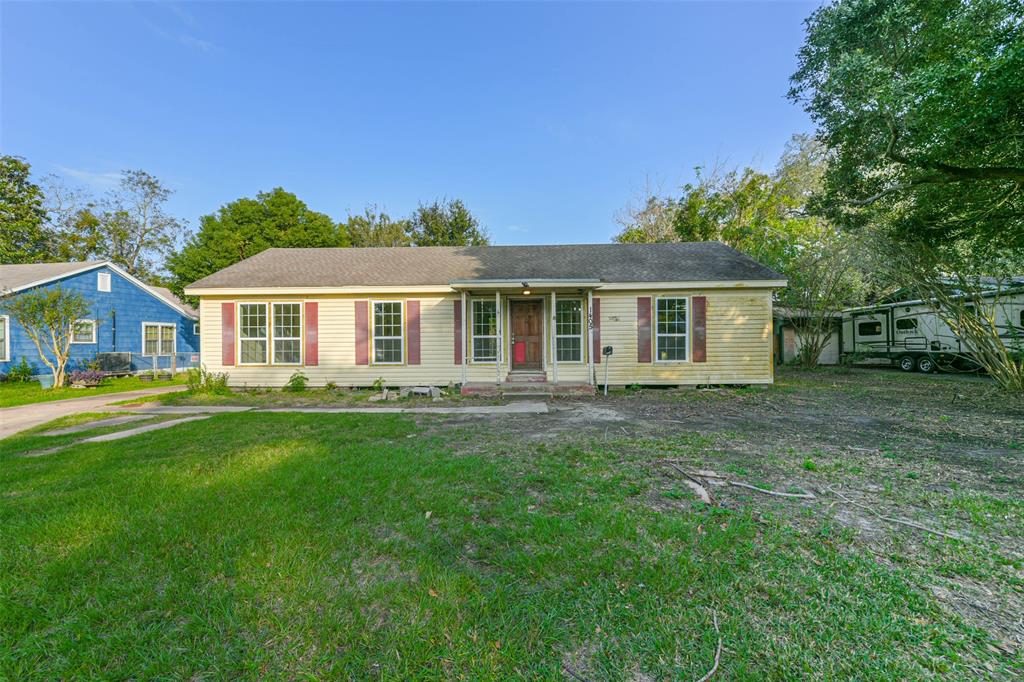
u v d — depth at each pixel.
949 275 11.38
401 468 4.52
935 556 2.76
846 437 6.06
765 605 2.26
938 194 9.39
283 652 1.94
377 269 12.75
